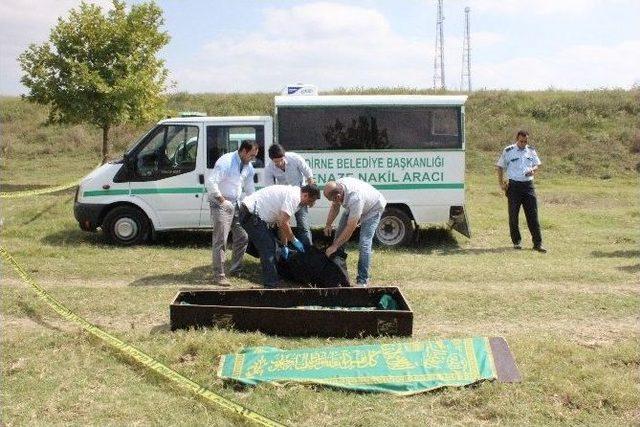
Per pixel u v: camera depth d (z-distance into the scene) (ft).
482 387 17.52
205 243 39.27
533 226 38.24
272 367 18.67
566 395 17.37
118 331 22.22
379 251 37.42
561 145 88.58
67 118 62.23
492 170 82.43
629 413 16.81
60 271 30.86
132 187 36.88
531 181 38.14
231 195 28.91
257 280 29.71
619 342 21.80
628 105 98.27
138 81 60.85
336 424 16.02
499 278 30.58
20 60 60.95
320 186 37.68
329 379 17.99
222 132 37.01
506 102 100.94
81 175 75.77
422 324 23.71
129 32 61.77
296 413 16.49
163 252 35.27
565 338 22.22
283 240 27.58
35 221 43.68
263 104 101.35
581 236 43.29
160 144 36.94
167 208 37.04
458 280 30.32
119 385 18.06
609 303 26.48
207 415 16.31
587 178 80.59
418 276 30.78
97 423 16.02
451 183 38.11
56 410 16.65
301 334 21.59
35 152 88.43
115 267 31.65
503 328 23.36
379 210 28.12
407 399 17.24
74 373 18.76
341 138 37.55
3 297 25.88
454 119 37.83
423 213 38.19
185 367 19.04
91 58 61.98
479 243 40.73
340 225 28.30
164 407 16.76
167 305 25.41
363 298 24.08
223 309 21.75
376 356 19.06
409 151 37.81
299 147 37.42
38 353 20.17
